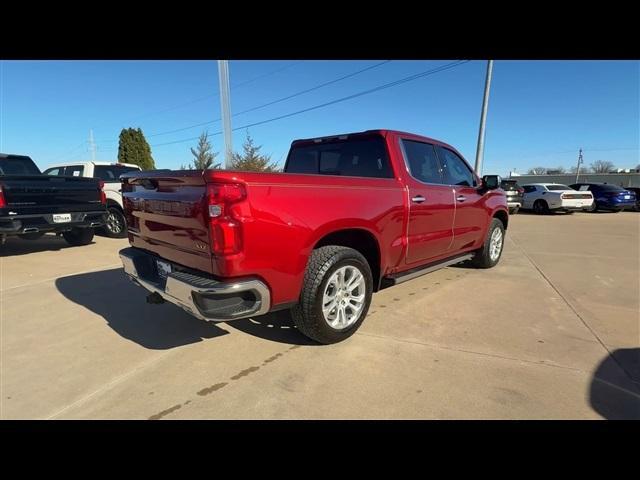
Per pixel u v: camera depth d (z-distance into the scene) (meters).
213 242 2.54
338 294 3.26
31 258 7.11
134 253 3.63
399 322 3.86
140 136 36.97
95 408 2.50
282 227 2.75
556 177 58.53
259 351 3.25
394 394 2.62
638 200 21.42
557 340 3.46
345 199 3.21
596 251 8.06
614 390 2.67
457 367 2.97
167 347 3.35
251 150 20.70
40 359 3.16
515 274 5.87
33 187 6.72
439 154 4.71
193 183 2.66
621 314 4.13
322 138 4.55
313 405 2.51
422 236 4.22
